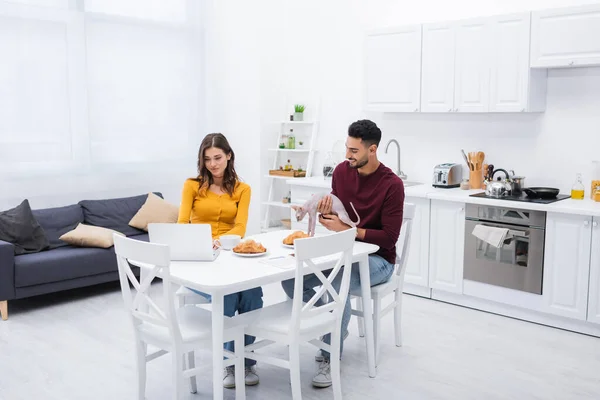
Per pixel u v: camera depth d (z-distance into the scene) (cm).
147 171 582
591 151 432
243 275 256
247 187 357
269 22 616
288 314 285
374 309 335
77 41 520
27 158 498
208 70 621
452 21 454
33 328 400
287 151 641
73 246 475
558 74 441
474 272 436
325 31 586
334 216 315
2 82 480
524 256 410
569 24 399
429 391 307
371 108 512
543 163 455
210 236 276
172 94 595
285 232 351
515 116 465
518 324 412
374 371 324
